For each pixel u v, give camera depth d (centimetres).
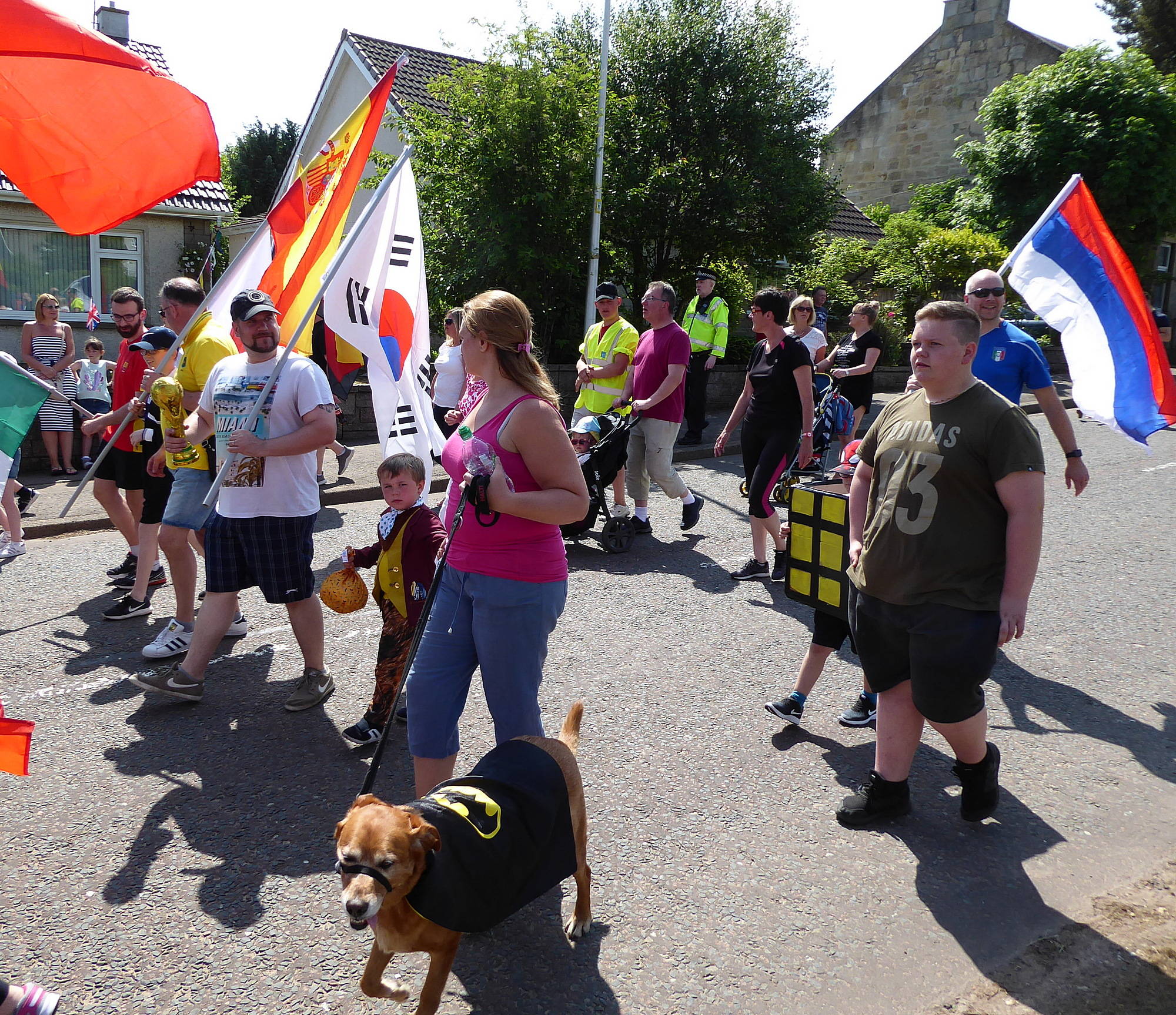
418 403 557
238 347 493
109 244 1492
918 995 272
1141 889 325
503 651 294
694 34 1516
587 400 770
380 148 1873
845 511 400
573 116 1355
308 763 392
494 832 242
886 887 322
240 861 323
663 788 381
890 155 3158
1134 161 2180
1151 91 2173
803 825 358
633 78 1558
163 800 361
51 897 302
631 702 459
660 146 1533
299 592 429
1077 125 2205
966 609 323
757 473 632
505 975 274
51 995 242
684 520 771
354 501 867
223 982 268
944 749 423
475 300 290
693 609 596
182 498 473
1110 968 284
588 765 397
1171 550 744
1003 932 300
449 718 303
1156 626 581
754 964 282
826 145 1652
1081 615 598
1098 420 532
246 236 2150
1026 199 2314
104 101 331
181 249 1549
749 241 1641
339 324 502
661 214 1548
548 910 304
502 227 1332
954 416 324
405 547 394
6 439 490
